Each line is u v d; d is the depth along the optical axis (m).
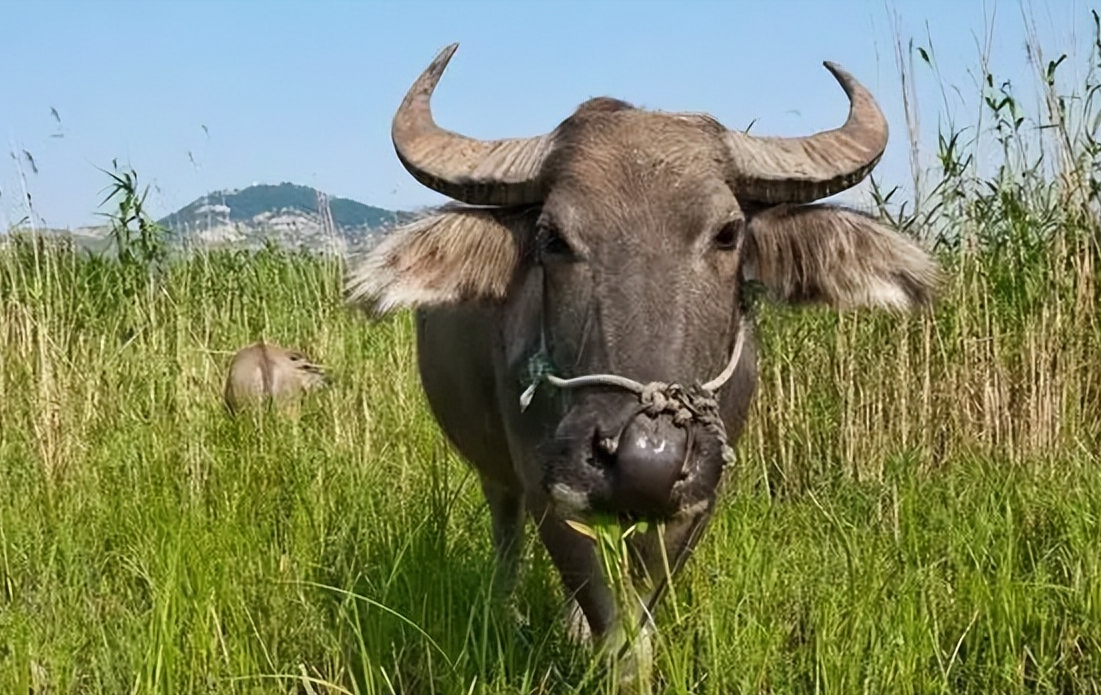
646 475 1.40
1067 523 2.31
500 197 1.72
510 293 1.79
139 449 2.86
